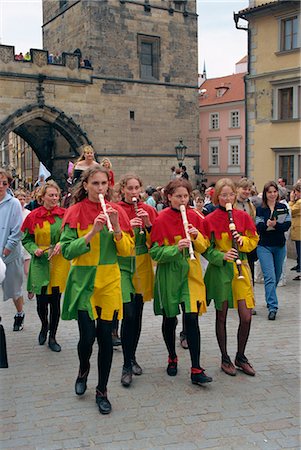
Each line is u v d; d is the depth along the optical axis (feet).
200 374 19.98
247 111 101.35
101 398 18.20
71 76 108.27
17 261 27.25
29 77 103.35
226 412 17.93
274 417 17.53
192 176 126.62
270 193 29.63
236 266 21.12
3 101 101.96
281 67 95.09
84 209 18.43
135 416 17.71
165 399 19.04
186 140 125.08
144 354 24.04
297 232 43.01
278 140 96.73
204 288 20.63
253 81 99.91
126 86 115.55
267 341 25.68
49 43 128.06
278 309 32.22
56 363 22.98
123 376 20.42
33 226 25.27
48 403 18.76
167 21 120.67
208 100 190.80
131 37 115.65
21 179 176.04
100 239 18.15
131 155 116.98
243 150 179.11
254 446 15.66
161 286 20.58
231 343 25.45
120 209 18.94
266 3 94.07
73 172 31.04
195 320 19.85
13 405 18.58
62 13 120.98
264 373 21.49
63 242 18.10
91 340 18.34
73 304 18.16
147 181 119.75
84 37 112.78
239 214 21.54
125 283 20.53
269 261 30.22
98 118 112.47
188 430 16.67
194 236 20.11
